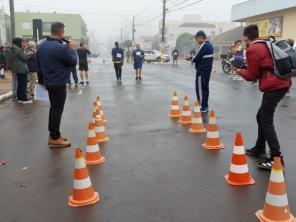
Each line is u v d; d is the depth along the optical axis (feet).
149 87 54.75
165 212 13.44
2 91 47.67
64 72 21.47
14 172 17.83
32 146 22.43
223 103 38.65
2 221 13.00
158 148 21.57
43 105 38.11
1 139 24.27
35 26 60.95
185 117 28.43
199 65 31.63
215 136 21.39
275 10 103.09
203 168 18.02
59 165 18.78
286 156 19.70
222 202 14.20
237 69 18.93
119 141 23.22
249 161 18.79
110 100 41.11
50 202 14.43
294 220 12.35
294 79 67.72
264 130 17.58
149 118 30.63
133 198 14.66
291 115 31.48
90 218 13.10
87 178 14.33
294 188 15.37
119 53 65.00
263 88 17.21
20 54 38.52
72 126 27.86
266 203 12.57
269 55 16.90
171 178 16.75
